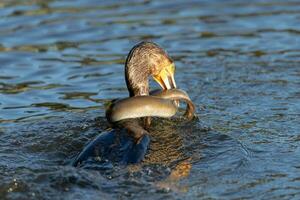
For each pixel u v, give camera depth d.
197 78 16.97
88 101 15.84
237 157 12.23
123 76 17.25
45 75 17.56
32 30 20.34
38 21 20.94
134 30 20.19
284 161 12.23
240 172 11.73
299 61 17.77
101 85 16.80
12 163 12.15
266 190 11.18
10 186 10.87
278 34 19.59
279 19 20.69
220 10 21.62
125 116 12.67
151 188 11.07
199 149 12.64
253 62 17.83
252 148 12.80
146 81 14.37
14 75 17.62
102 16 21.30
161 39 19.48
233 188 11.21
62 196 10.73
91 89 16.58
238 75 17.03
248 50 18.64
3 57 18.66
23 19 21.09
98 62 18.16
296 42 18.98
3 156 12.48
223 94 15.89
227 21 20.70
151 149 12.57
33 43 19.55
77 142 13.13
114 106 12.80
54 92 16.48
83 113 14.91
